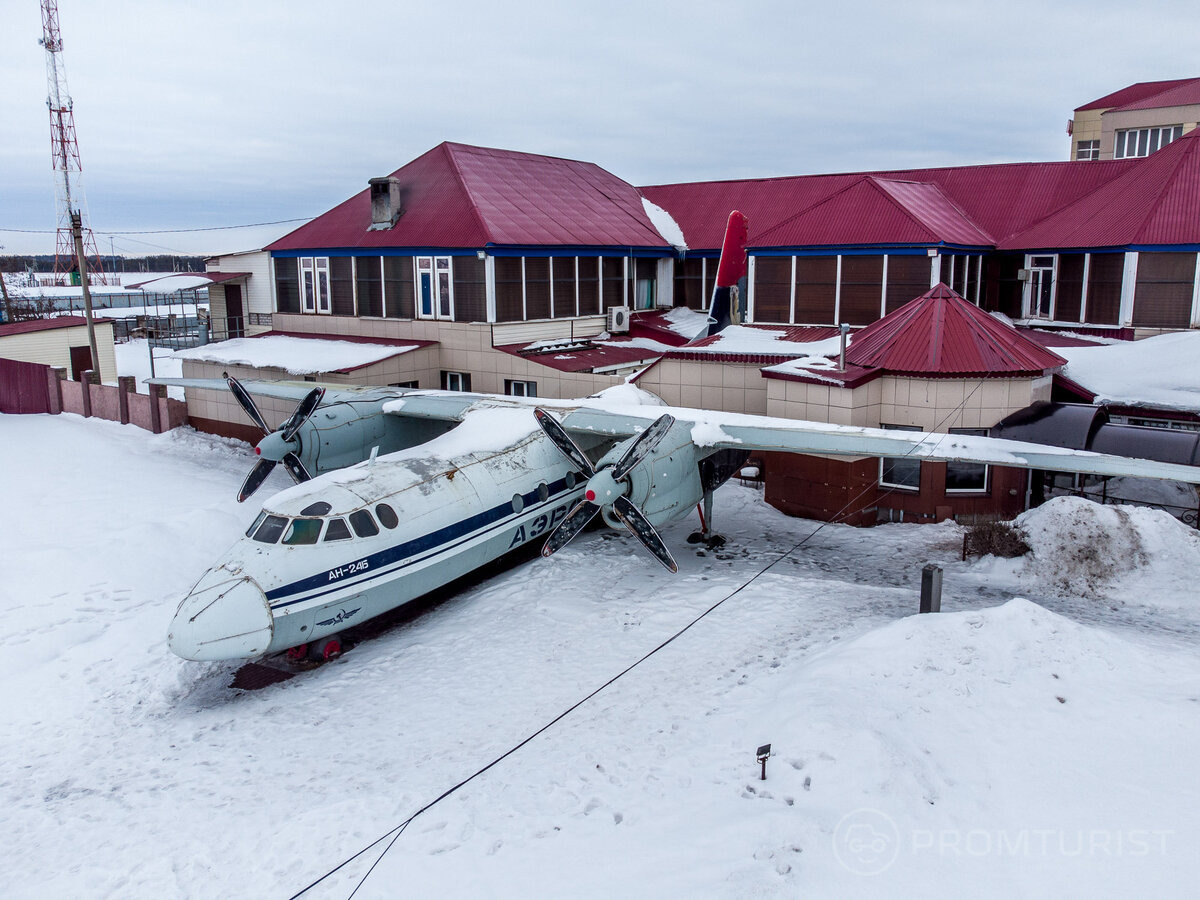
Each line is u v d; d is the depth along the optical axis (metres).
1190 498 20.52
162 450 29.53
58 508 23.03
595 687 13.34
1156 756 9.58
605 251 32.84
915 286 27.00
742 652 13.98
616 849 9.21
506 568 19.70
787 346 25.53
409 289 31.41
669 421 15.77
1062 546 17.27
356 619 15.03
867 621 14.62
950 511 20.80
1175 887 7.69
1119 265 26.05
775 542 20.20
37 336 39.12
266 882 9.38
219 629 13.31
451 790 10.86
